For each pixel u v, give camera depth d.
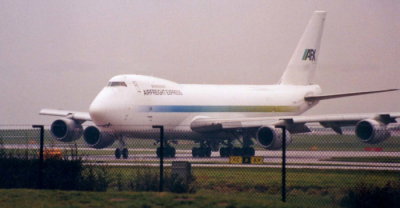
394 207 104.44
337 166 185.12
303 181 144.62
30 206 97.06
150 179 121.50
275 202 104.25
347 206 110.69
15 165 123.06
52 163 122.38
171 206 96.44
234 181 145.00
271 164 196.00
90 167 129.00
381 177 150.75
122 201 99.81
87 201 100.12
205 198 102.06
